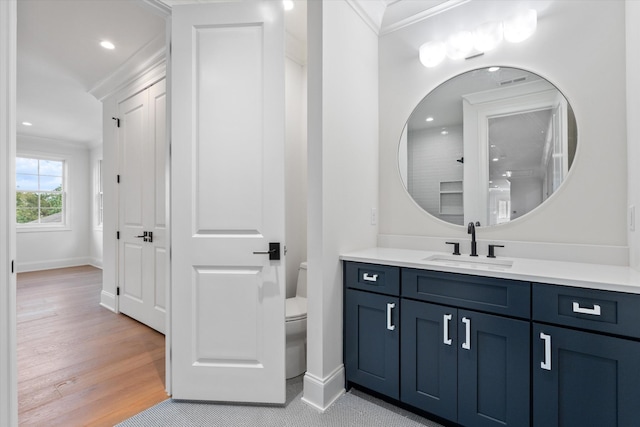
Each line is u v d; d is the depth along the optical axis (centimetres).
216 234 169
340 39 182
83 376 196
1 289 110
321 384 164
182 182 169
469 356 139
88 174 600
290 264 251
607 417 110
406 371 157
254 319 167
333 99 175
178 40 167
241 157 167
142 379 193
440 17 204
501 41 183
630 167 143
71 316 307
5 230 111
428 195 209
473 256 181
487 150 189
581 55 161
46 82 325
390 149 223
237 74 167
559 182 167
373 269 168
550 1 169
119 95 317
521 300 127
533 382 124
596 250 154
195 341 169
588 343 113
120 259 315
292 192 254
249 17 166
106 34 242
